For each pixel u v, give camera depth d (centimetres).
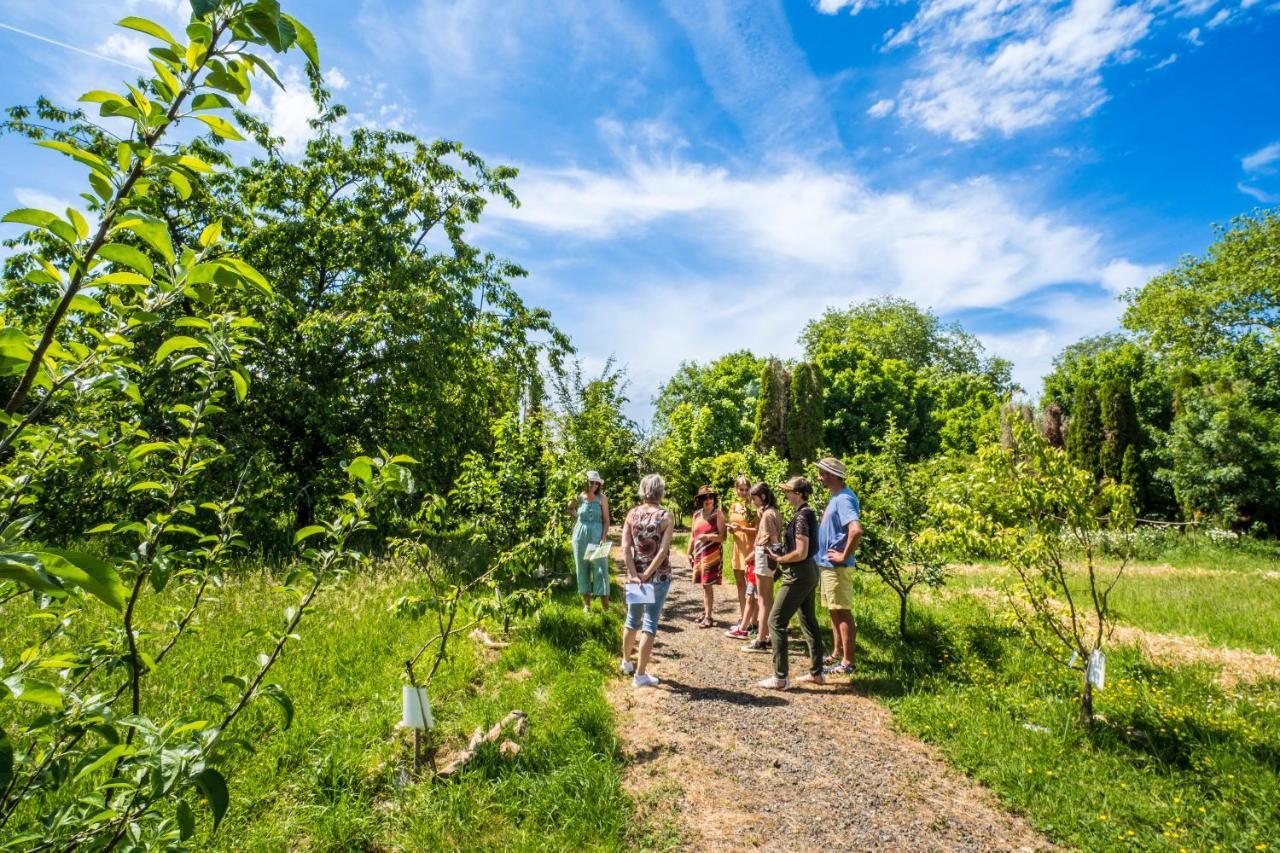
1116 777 395
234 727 377
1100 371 2883
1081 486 446
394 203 1426
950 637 652
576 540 733
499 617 484
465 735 413
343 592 671
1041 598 491
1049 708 479
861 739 452
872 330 4959
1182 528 1744
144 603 554
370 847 311
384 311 1121
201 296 131
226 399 1043
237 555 865
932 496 671
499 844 316
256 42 121
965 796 384
